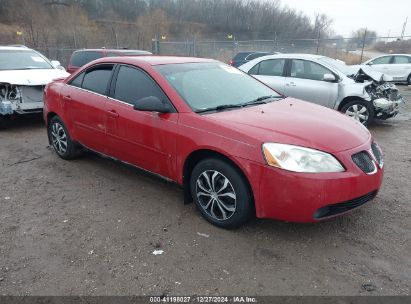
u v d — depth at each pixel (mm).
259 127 3346
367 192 3285
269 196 3150
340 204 3176
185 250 3273
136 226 3680
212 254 3213
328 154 3127
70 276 2957
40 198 4328
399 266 3051
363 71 8391
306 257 3166
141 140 4059
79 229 3643
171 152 3775
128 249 3301
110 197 4324
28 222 3791
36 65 8672
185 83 4051
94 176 4957
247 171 3199
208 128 3473
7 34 34000
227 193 3447
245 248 3291
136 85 4215
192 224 3699
